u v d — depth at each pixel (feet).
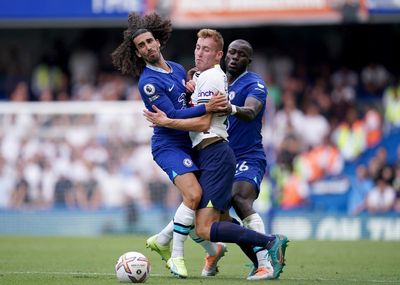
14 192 157.28
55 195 156.97
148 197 155.12
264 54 194.70
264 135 169.89
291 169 164.86
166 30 72.28
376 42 194.29
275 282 66.28
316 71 191.52
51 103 159.94
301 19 164.55
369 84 185.88
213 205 67.00
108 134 157.89
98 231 155.33
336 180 164.25
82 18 169.27
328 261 94.38
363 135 172.24
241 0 166.09
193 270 81.92
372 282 69.10
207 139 67.72
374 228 151.23
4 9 171.42
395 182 160.56
